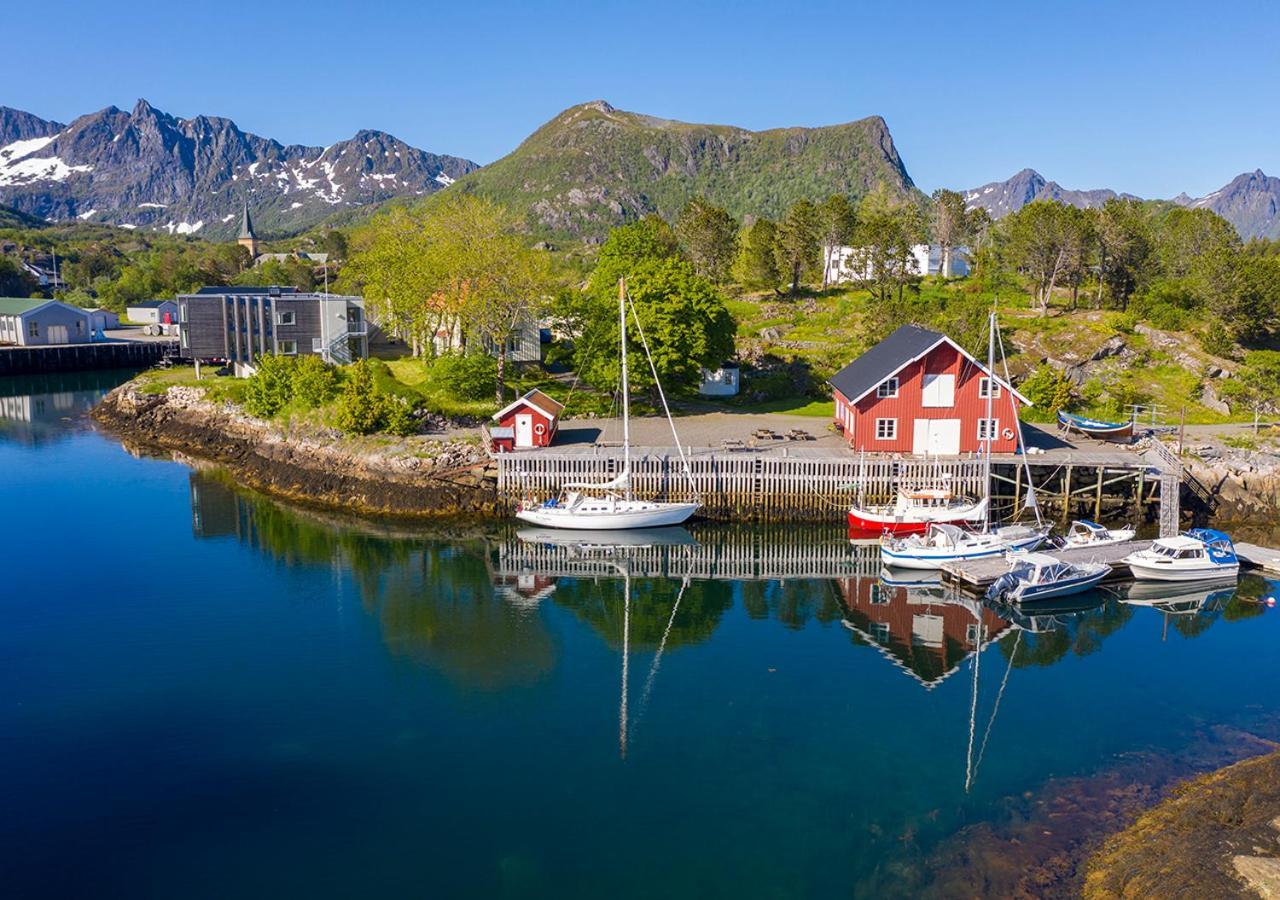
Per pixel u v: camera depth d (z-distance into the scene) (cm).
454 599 4481
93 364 12369
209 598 4428
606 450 5916
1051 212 9481
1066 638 4003
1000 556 4925
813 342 9300
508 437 6031
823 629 4125
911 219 12688
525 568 4972
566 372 8506
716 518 5644
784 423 7012
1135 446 6100
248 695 3397
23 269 19650
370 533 5525
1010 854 2400
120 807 2666
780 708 3322
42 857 2441
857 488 5578
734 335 8494
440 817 2620
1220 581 4725
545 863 2409
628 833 2538
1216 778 2734
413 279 8069
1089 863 2344
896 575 4894
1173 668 3669
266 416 7262
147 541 5294
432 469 5944
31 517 5728
